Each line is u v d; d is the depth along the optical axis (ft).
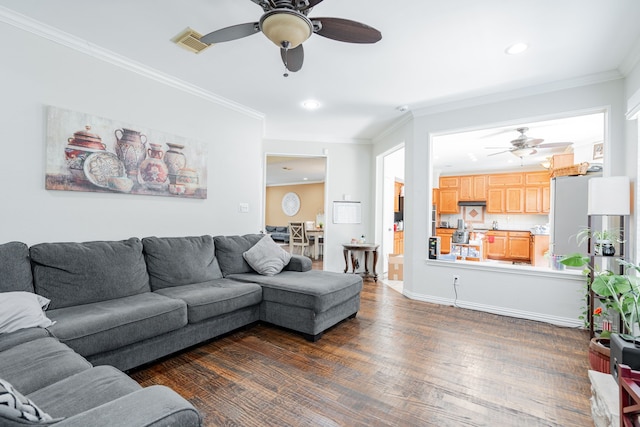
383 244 18.08
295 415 5.57
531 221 24.77
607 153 9.54
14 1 6.57
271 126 15.84
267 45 8.29
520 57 8.70
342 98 11.94
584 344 8.69
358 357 7.86
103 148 8.59
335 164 17.94
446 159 21.80
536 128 14.11
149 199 9.76
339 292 9.46
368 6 6.60
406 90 11.10
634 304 6.10
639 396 3.68
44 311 6.49
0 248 6.40
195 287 8.91
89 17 7.14
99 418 2.53
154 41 8.15
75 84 8.09
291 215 36.94
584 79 9.81
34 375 4.08
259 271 10.82
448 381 6.75
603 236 8.91
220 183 12.05
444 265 12.52
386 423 5.38
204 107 11.44
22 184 7.23
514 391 6.39
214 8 6.81
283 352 8.13
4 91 6.97
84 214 8.30
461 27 7.34
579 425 5.38
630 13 6.74
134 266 8.27
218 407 5.78
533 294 10.75
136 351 6.75
